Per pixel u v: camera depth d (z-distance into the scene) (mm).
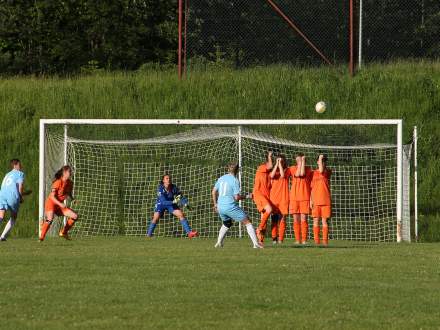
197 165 65875
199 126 69500
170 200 58156
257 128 68938
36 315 22453
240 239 56438
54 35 100125
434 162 66938
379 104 71188
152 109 72312
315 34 86312
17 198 50531
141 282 28516
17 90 76125
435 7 91312
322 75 74750
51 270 32000
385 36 89750
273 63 83188
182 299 25016
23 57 99875
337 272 31547
